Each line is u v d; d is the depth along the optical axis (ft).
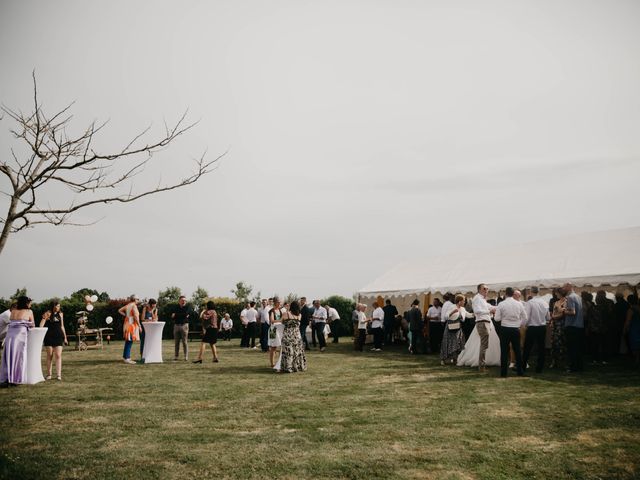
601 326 33.60
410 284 57.88
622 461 13.30
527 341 29.81
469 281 49.55
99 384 26.89
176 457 13.91
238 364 36.60
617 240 43.93
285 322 32.04
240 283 88.74
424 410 19.61
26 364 27.12
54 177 14.26
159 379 28.68
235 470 12.81
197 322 78.23
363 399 22.04
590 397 21.53
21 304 27.58
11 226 13.39
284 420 18.20
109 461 13.57
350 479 12.16
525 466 13.00
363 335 49.42
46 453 14.30
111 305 74.33
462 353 34.78
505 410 19.40
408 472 12.59
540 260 46.73
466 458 13.66
